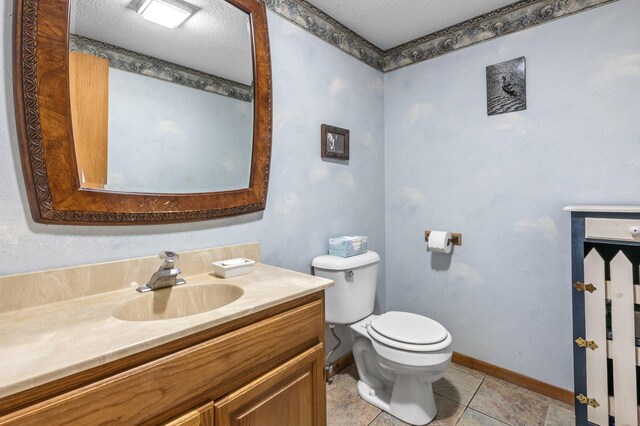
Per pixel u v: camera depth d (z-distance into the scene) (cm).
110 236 103
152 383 64
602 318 129
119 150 104
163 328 69
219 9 130
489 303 186
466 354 196
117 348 60
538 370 170
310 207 173
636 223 121
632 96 142
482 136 186
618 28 144
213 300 108
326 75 181
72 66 93
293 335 95
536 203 168
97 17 100
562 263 161
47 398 53
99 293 98
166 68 116
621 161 145
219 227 132
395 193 227
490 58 181
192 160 122
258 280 110
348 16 181
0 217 84
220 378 76
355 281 169
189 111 122
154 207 110
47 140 88
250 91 140
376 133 222
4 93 85
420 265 215
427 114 209
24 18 84
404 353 137
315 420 102
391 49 222
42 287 88
